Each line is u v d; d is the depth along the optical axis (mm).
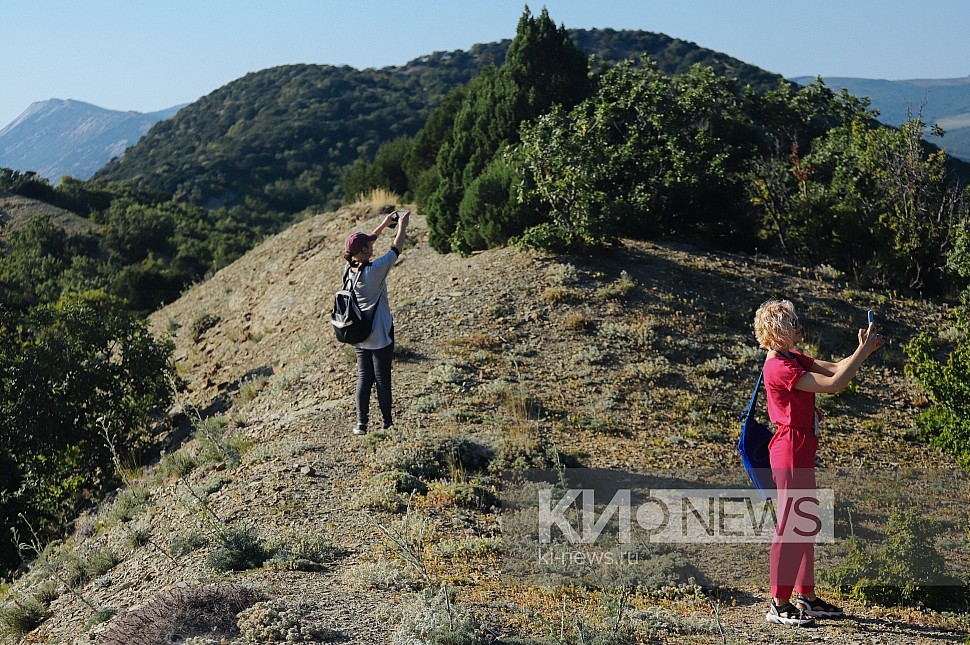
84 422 14758
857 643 5168
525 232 17094
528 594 6047
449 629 5055
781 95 25469
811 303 16188
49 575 8188
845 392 13109
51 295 40406
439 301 15383
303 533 7098
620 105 19547
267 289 24156
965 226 16984
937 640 5270
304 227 27906
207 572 6613
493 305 14906
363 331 8125
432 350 13328
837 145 21219
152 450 15500
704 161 19359
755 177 20078
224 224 61844
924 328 15844
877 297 17000
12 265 44125
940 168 19344
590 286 15625
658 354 13531
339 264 22312
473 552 6820
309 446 9578
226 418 13031
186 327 25234
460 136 21359
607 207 17312
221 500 8352
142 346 16406
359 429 8312
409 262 19547
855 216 18828
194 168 101562
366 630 5207
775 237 19672
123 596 6785
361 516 7605
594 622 5469
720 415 11742
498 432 10109
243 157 105250
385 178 29672
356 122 117375
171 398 16953
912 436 11766
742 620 5582
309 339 17391
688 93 20688
